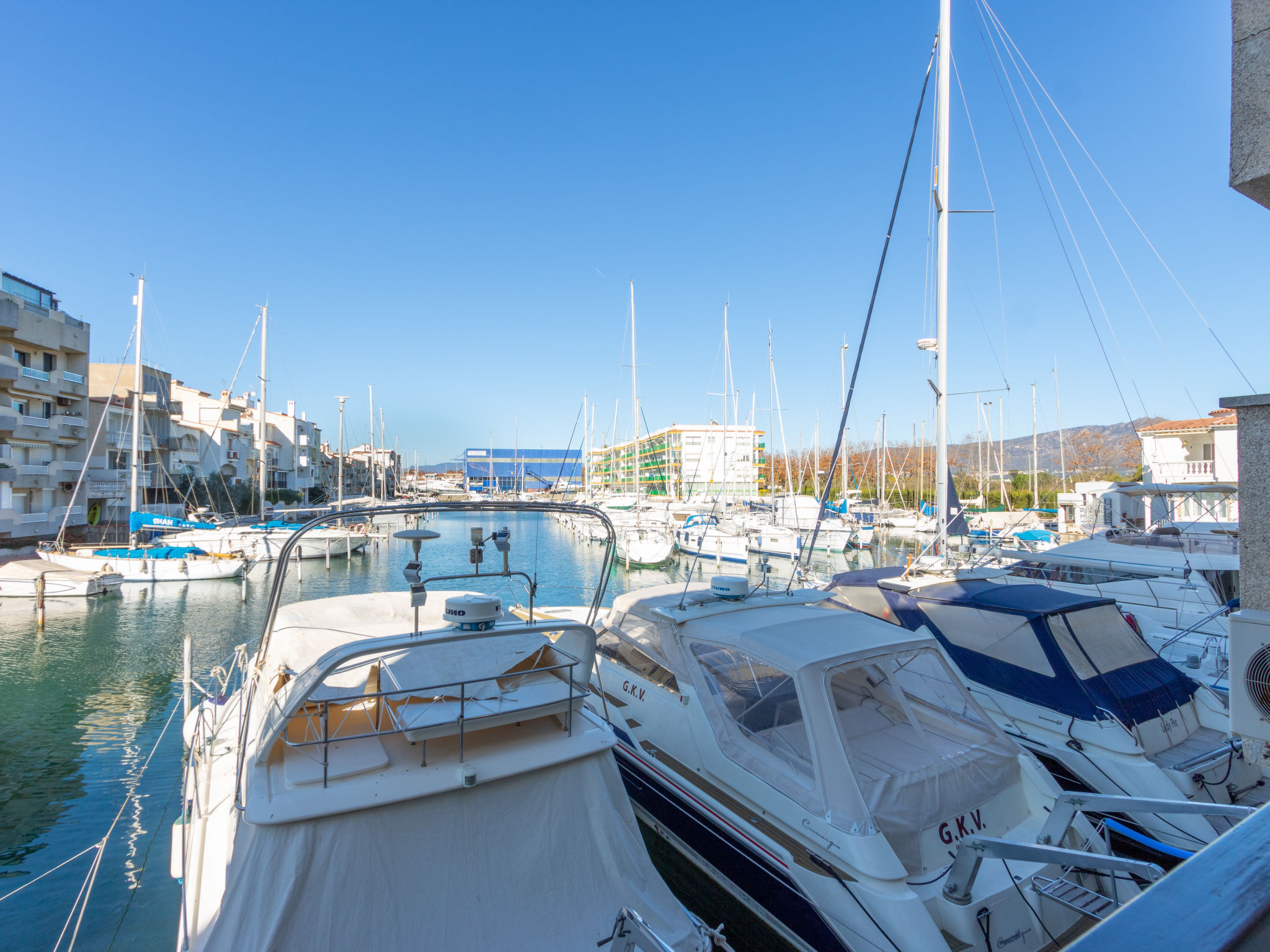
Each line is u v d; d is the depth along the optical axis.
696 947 3.53
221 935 3.01
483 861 3.45
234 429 48.09
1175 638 8.01
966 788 4.45
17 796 7.96
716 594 6.34
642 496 37.50
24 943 5.47
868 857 3.80
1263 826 0.97
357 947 3.09
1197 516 15.00
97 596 20.02
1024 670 6.27
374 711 4.14
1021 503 43.34
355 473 86.00
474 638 3.64
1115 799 3.06
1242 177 2.62
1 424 26.62
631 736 5.89
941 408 10.10
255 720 4.27
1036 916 3.87
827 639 5.11
